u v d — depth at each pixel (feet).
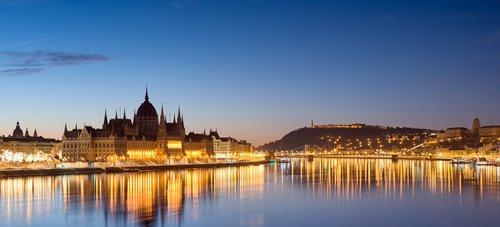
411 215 624.59
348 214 629.10
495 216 618.03
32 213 620.49
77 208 654.53
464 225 571.28
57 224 560.61
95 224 560.61
